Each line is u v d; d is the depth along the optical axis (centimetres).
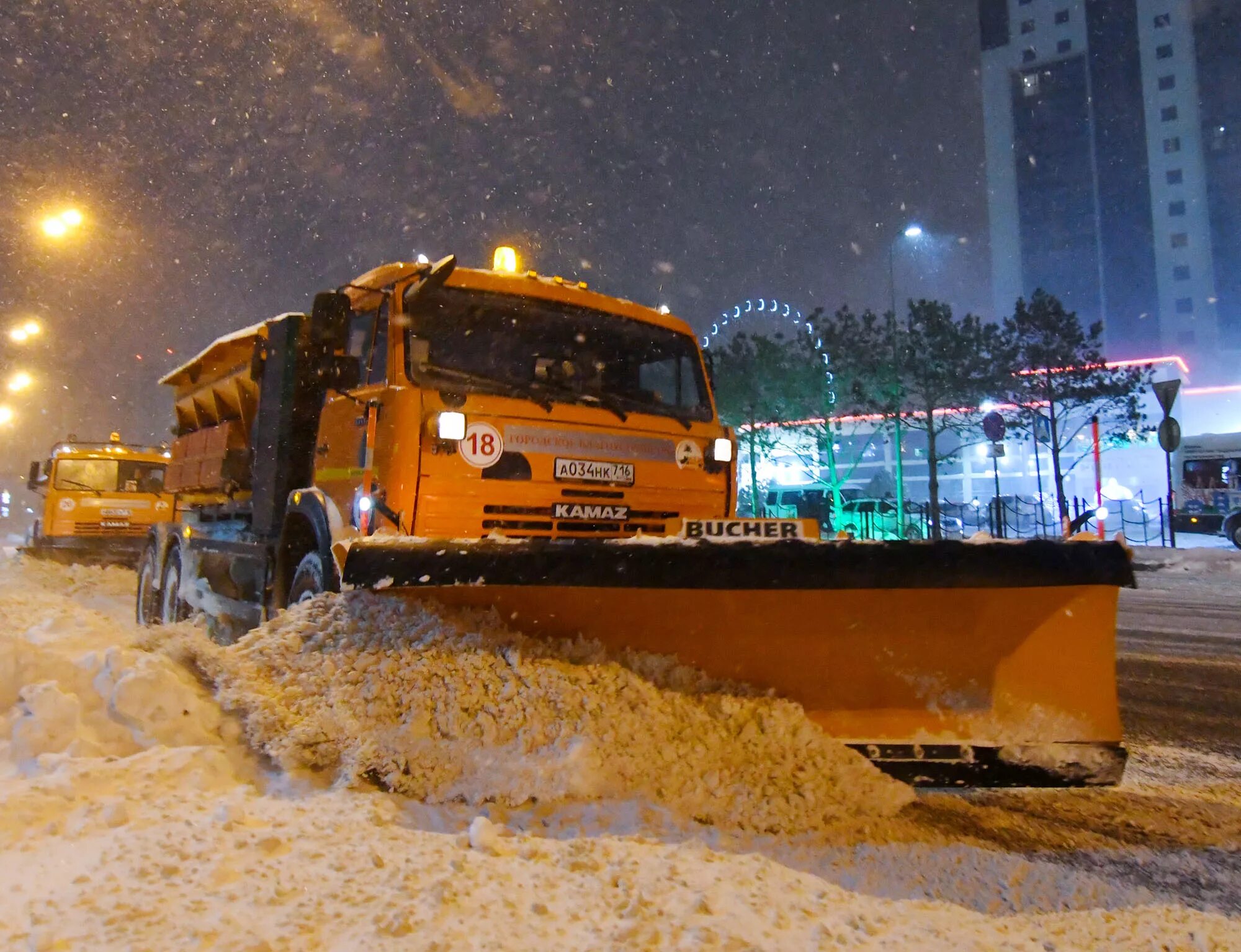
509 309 557
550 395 544
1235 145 6475
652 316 623
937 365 2502
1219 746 531
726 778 359
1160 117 6662
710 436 618
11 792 310
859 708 394
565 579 371
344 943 237
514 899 267
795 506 2953
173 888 257
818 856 331
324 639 404
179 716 374
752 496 2852
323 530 525
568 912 264
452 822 331
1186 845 368
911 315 2547
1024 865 332
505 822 333
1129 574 374
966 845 354
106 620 520
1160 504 2695
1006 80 7181
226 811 305
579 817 335
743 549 377
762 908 272
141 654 398
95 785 324
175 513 955
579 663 388
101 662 393
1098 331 2484
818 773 368
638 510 572
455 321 536
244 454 733
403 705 373
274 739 365
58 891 252
